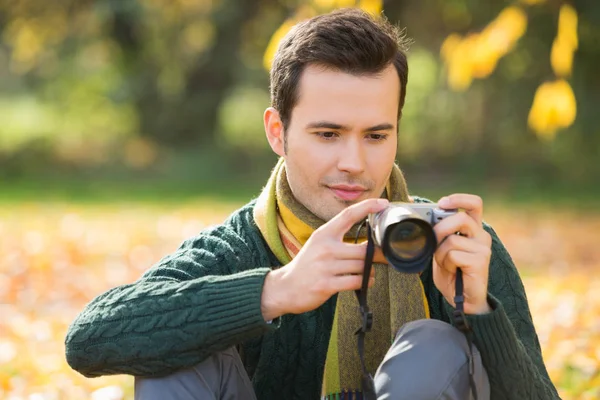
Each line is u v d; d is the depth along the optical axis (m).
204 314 2.84
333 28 3.03
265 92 27.97
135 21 22.73
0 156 23.72
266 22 22.61
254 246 3.33
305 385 3.30
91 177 22.62
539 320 7.38
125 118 27.14
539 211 16.03
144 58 24.48
